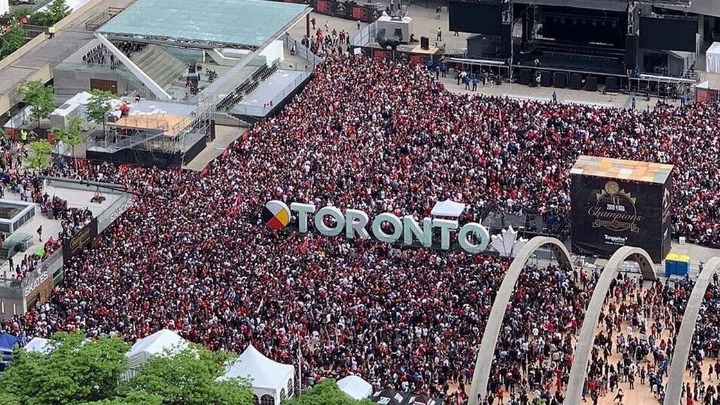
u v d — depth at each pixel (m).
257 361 190.75
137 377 174.88
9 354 198.62
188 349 180.88
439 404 187.50
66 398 171.38
